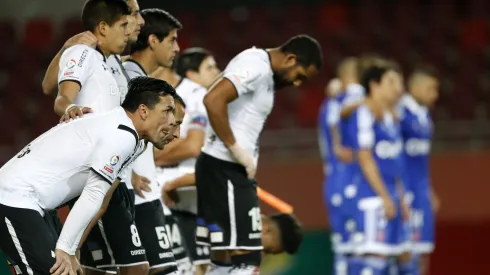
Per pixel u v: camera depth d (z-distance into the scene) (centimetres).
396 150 2733
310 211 3606
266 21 5169
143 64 1819
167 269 1759
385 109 2725
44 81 1653
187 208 2112
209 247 1920
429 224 2952
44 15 5175
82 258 1706
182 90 2083
